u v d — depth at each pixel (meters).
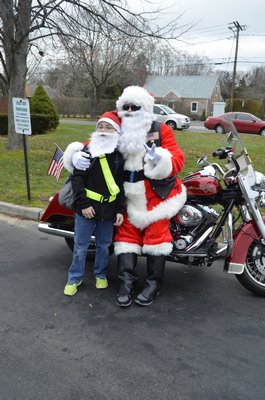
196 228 3.70
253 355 2.96
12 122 11.65
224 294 3.91
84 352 2.93
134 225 3.60
